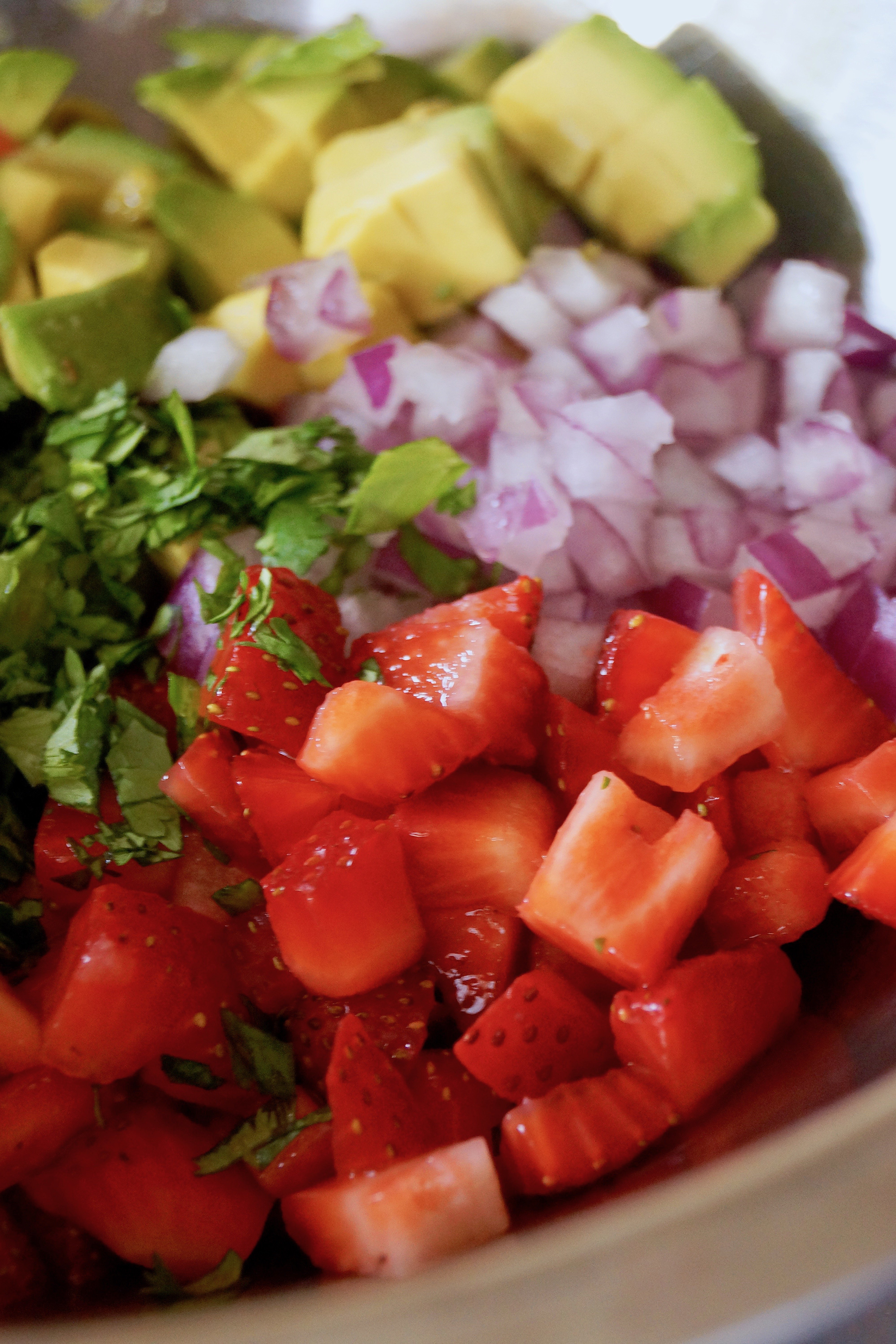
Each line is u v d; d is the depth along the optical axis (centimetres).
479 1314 15
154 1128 18
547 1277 15
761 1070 19
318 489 22
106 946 18
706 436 24
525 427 23
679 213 24
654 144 24
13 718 21
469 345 24
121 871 20
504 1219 17
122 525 22
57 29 26
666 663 21
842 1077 18
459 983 19
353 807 20
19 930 20
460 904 19
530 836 19
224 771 20
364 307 23
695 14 25
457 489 22
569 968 19
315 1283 17
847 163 24
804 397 24
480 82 25
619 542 22
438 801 19
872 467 23
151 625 22
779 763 20
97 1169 18
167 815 20
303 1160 18
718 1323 15
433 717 19
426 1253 17
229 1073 19
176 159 25
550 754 20
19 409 24
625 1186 17
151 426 23
